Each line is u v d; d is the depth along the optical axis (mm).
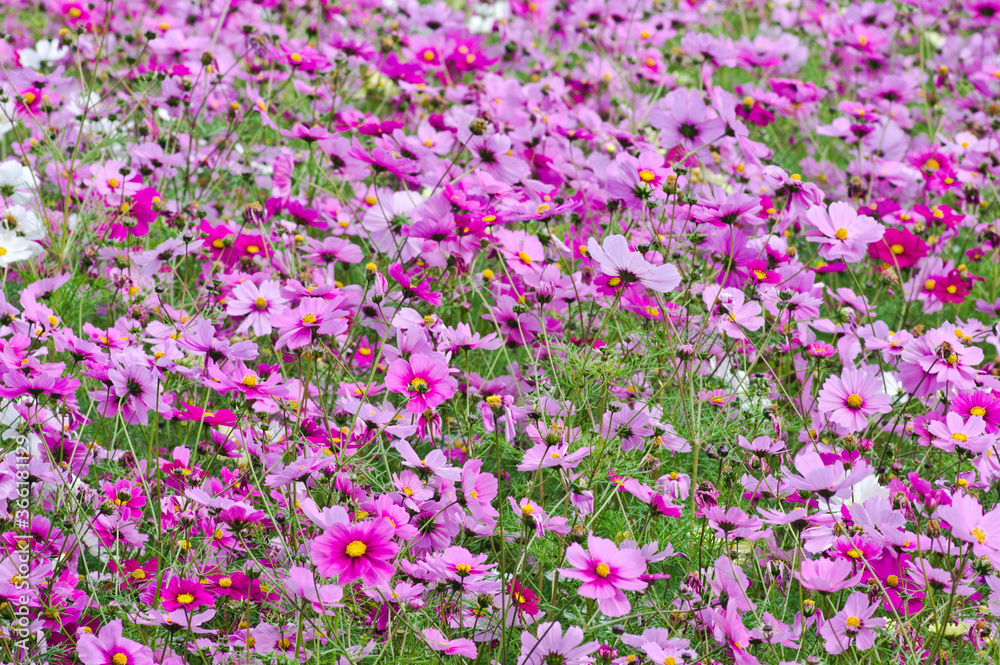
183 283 4777
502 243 4672
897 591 4332
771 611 4391
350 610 4320
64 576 4367
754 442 4430
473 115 5062
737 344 4637
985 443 4395
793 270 4672
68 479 4426
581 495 4395
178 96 5152
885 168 5250
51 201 5016
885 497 4441
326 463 4309
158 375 4379
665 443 4492
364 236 4918
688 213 4602
